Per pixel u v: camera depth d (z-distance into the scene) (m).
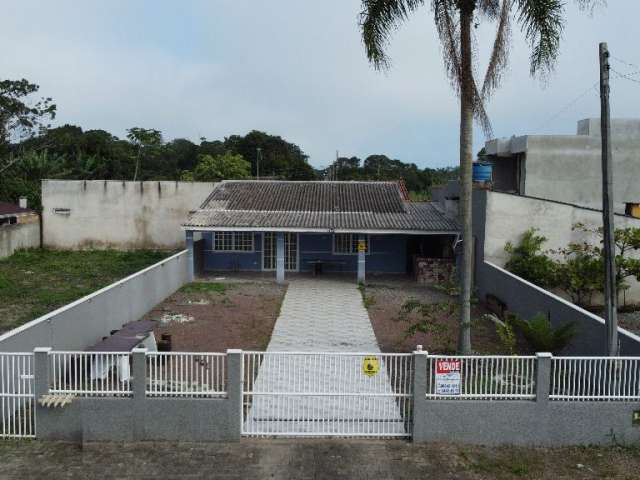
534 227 17.53
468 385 8.45
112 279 20.55
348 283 20.89
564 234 17.50
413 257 22.64
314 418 8.62
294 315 15.91
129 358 9.02
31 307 15.90
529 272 16.70
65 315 10.85
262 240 23.34
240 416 8.33
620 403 8.28
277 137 72.12
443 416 8.33
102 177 46.22
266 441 8.37
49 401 8.16
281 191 24.73
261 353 8.36
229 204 22.62
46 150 42.25
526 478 7.52
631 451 8.20
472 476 7.56
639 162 20.73
